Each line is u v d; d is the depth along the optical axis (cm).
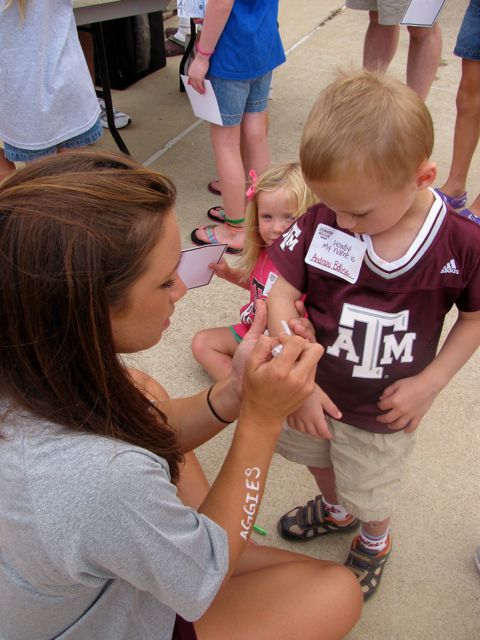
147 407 103
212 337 221
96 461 84
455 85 452
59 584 90
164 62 501
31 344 82
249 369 108
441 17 581
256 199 192
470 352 133
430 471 198
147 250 84
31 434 86
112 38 445
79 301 80
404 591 168
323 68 491
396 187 109
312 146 109
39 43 224
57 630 99
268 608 125
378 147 105
